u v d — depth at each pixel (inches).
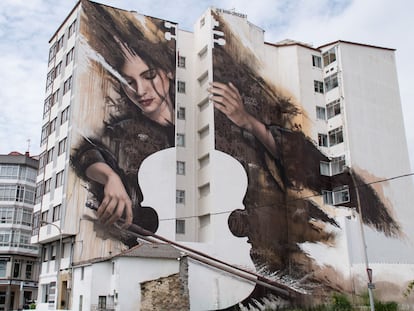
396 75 2188.7
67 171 1619.1
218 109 1893.5
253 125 1956.2
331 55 2102.6
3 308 2529.5
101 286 1425.9
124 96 1764.3
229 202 1811.0
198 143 1962.4
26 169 2694.4
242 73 1994.3
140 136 1750.7
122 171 1684.3
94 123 1685.5
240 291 1723.7
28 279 2615.7
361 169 1937.7
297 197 1899.6
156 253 1445.6
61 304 1600.6
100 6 1807.3
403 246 1931.6
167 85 1859.0
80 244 1567.4
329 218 1860.2
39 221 1822.1
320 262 1788.9
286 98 2058.3
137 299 1375.5
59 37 1977.1
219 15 2011.6
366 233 1854.1
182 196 1878.7
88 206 1605.6
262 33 2117.4
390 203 1962.4
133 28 1854.1
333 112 2036.2
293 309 1710.1
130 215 1654.8
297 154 1955.0
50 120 1914.4
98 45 1764.3
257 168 1909.4
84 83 1706.4
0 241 2541.8
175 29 1950.1
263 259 1803.6
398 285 1669.5
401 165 2046.0
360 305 1583.4
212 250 1729.8
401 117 2130.9
